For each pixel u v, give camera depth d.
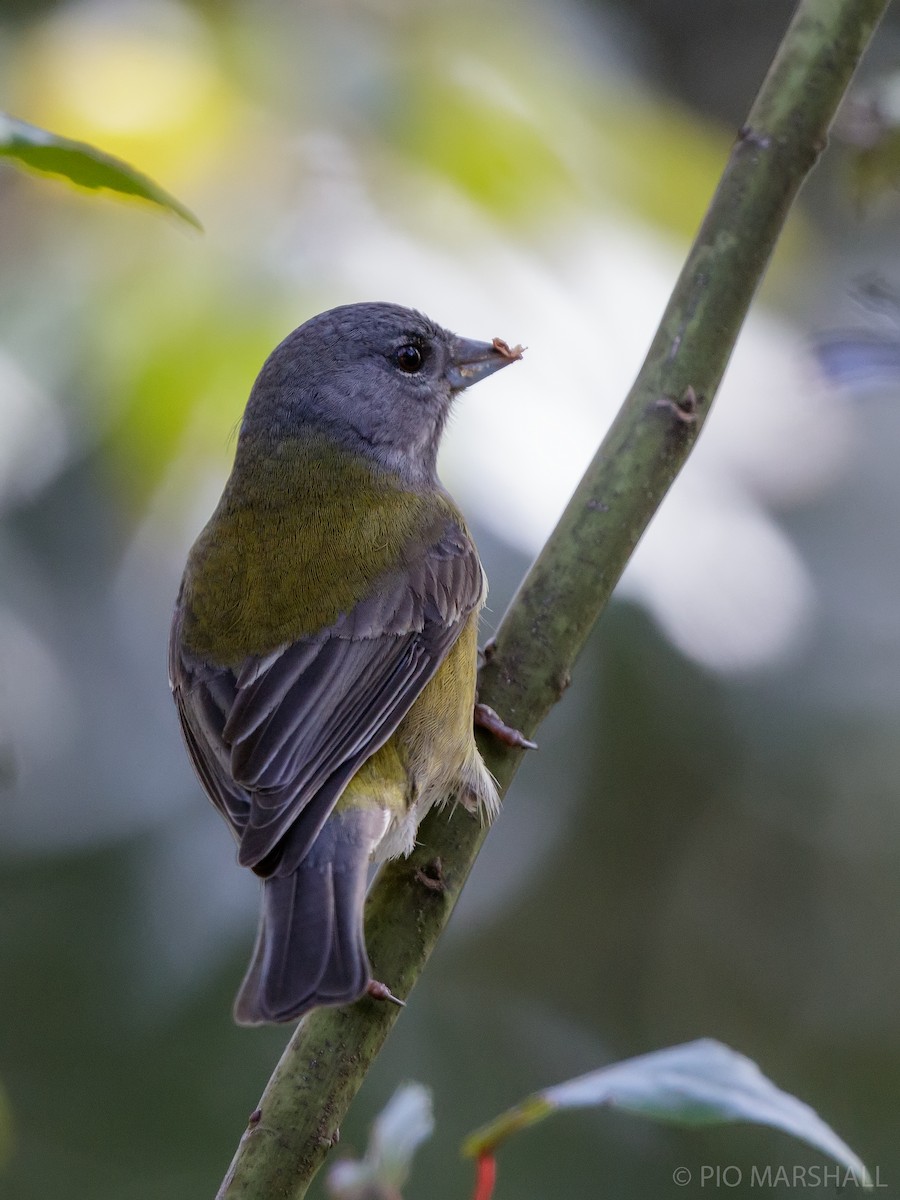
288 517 8.17
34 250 8.94
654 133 9.56
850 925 13.43
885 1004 13.41
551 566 6.70
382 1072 11.91
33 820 10.66
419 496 8.40
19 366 8.66
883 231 12.57
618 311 8.91
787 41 6.57
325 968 5.81
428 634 7.75
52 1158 11.10
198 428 8.58
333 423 8.47
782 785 12.82
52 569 9.83
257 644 7.53
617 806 12.77
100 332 8.64
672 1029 13.05
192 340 8.56
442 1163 11.66
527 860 12.74
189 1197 10.99
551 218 8.98
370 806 6.99
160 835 10.83
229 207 8.88
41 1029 11.20
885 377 6.21
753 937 13.36
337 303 8.70
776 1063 13.22
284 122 9.04
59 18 9.52
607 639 11.12
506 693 6.68
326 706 7.37
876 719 12.52
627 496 6.55
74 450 8.88
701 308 6.49
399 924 6.32
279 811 6.76
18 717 10.02
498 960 12.87
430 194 8.95
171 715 10.57
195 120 8.98
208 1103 11.23
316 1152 5.67
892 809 12.98
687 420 6.52
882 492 12.36
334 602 7.65
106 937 10.91
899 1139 12.90
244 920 10.88
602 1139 11.98
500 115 9.09
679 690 12.30
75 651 10.09
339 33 9.33
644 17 14.34
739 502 9.45
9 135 4.89
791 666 12.21
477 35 9.44
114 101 9.05
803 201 12.85
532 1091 12.29
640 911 13.11
